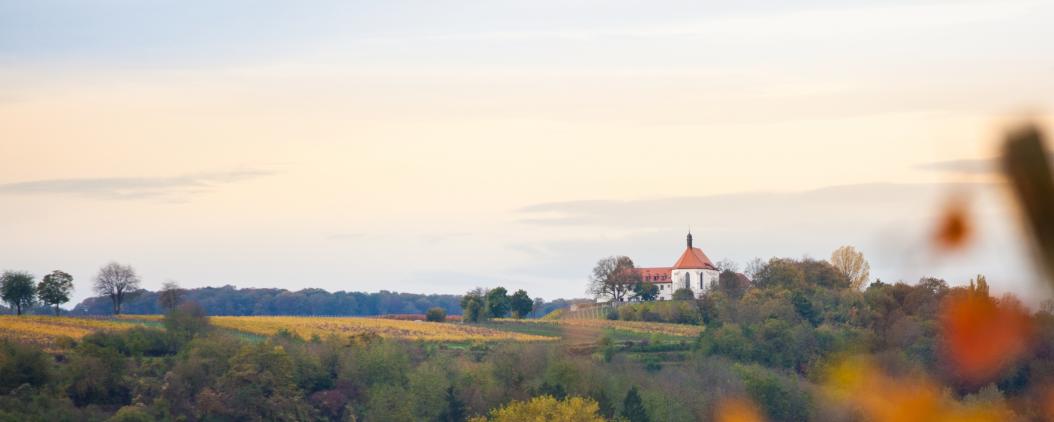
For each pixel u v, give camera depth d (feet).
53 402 405.59
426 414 415.85
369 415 431.43
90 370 432.25
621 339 477.77
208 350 472.03
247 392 431.02
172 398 428.97
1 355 420.36
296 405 437.58
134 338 505.25
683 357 417.28
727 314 536.42
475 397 408.05
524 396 391.45
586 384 374.02
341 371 474.90
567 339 472.03
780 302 455.22
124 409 406.00
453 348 576.20
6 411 386.52
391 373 473.26
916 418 14.48
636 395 335.26
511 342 491.31
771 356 271.90
